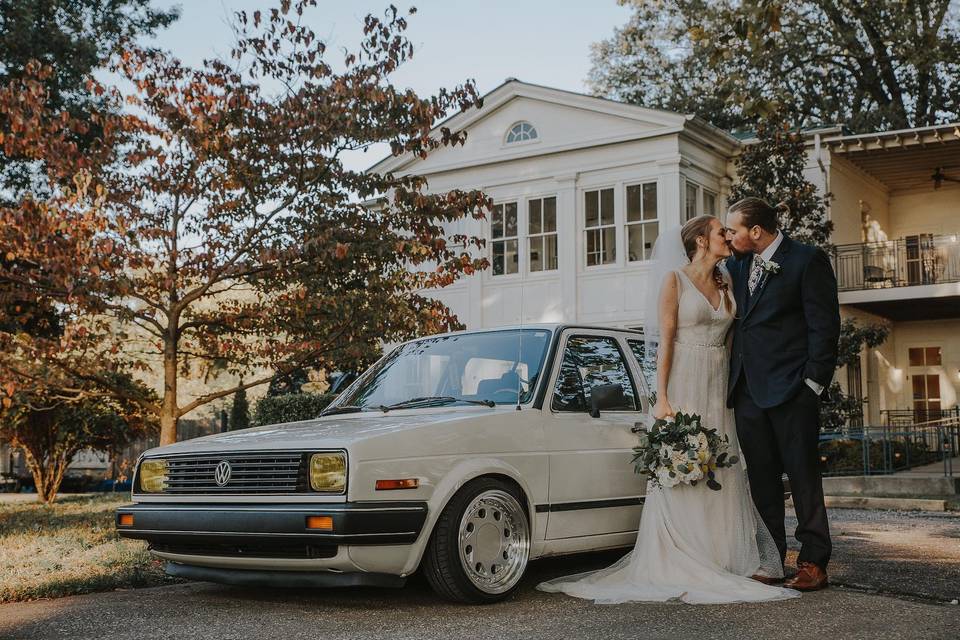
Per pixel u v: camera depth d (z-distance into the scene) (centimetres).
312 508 480
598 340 645
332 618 490
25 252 821
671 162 1934
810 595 523
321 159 939
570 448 582
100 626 482
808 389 544
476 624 466
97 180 900
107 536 837
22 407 1366
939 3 2920
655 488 575
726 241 579
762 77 3119
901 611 473
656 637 427
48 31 1744
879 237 2331
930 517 1090
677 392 586
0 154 1602
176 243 952
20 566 665
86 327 935
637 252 1973
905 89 3136
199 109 907
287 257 890
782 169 1786
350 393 657
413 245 934
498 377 600
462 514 513
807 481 544
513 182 2119
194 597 565
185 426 2353
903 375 2334
